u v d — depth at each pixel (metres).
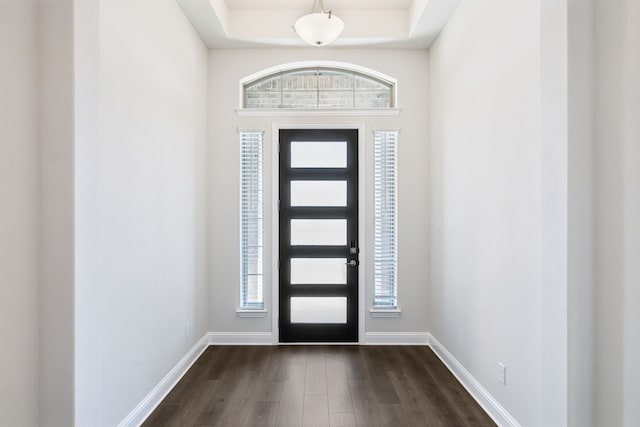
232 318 3.66
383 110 3.68
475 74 2.58
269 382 2.82
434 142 3.51
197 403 2.51
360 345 3.65
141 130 2.27
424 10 2.96
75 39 1.42
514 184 2.08
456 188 2.94
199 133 3.38
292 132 3.72
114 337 1.99
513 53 2.08
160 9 2.54
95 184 1.56
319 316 3.73
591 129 1.19
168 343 2.69
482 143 2.47
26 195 1.41
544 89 1.42
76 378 1.43
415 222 3.68
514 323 2.09
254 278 3.73
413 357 3.33
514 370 2.09
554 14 1.31
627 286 1.08
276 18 3.44
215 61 3.65
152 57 2.42
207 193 3.62
